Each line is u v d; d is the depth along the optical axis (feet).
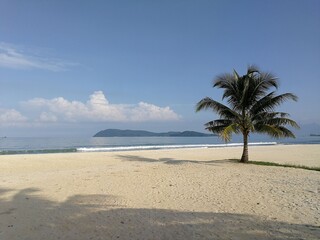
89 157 87.97
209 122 65.87
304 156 98.58
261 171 51.24
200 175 46.39
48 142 245.04
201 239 19.43
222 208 27.32
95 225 22.53
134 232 20.93
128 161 77.66
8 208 27.55
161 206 28.22
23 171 56.75
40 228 21.88
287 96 59.67
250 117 63.41
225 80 63.72
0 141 259.19
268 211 26.16
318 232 20.52
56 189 36.32
